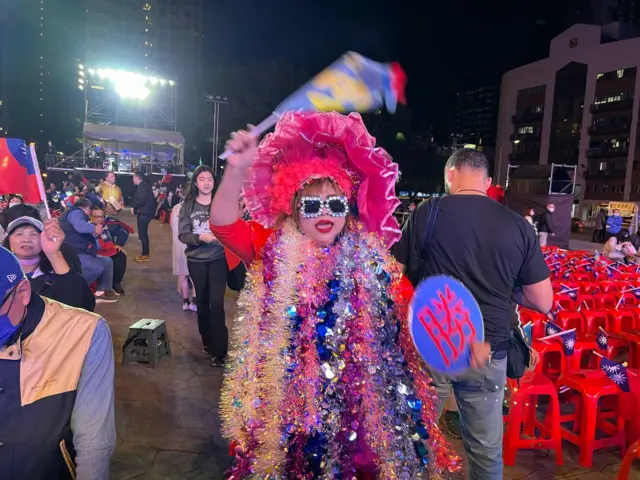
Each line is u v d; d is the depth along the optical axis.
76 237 5.89
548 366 4.11
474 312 1.78
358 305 1.61
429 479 1.73
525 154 62.47
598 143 55.09
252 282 1.70
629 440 3.17
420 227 2.28
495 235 2.11
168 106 30.38
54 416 1.46
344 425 1.55
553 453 3.20
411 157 41.31
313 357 1.55
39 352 1.44
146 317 5.88
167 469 2.81
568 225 17.03
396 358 1.65
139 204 9.95
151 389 3.86
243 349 1.68
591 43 55.56
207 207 4.20
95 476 1.53
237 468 1.67
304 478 1.53
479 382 2.11
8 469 1.42
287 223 1.72
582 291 5.94
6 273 1.34
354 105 1.22
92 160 26.03
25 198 2.67
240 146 1.54
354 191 1.75
